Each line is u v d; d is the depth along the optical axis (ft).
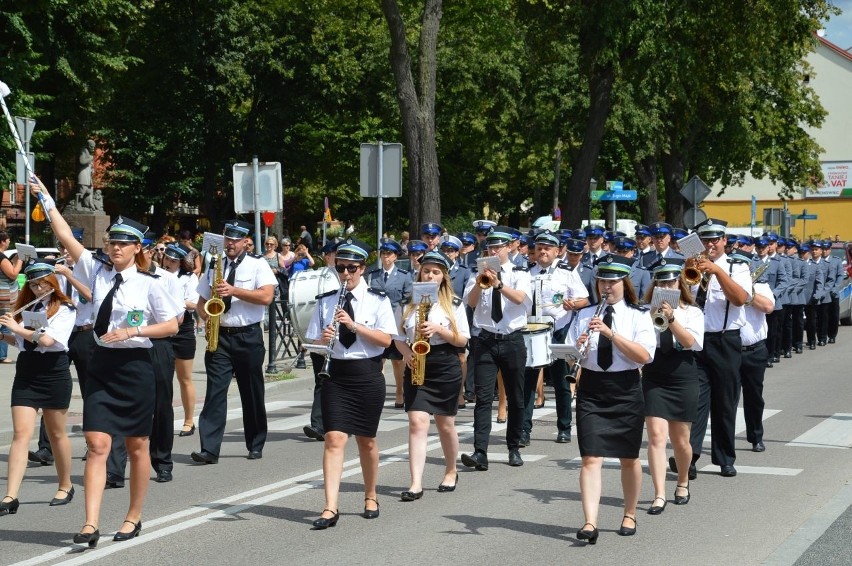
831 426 43.98
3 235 48.49
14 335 28.94
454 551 24.93
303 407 50.52
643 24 87.35
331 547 25.27
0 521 28.19
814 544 25.48
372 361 27.61
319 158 161.79
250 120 155.33
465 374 50.62
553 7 97.19
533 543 25.72
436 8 69.41
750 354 37.70
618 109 115.03
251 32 146.61
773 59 115.75
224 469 35.47
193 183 171.22
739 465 35.94
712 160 133.08
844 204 214.28
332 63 148.97
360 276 27.78
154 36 145.28
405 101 69.41
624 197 96.53
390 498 30.94
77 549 25.16
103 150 176.96
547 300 41.06
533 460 37.17
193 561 24.07
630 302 25.49
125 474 34.76
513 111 146.61
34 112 103.86
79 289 28.63
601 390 25.52
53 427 29.63
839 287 83.15
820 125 146.92
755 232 146.82
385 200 190.39
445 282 30.76
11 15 102.12
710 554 24.73
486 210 210.18
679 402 29.17
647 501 30.73
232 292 36.04
